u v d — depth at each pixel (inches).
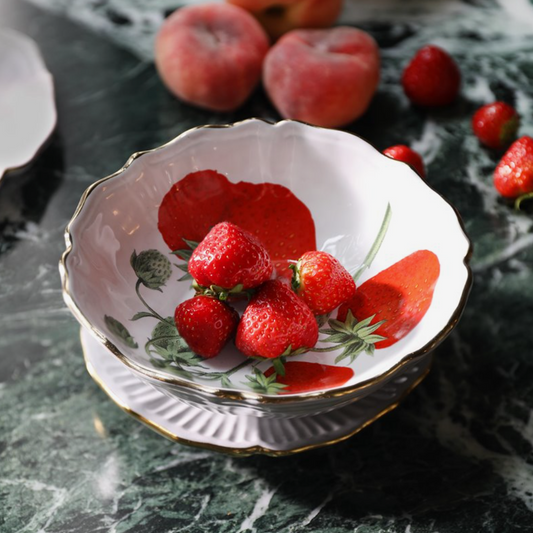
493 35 27.9
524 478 19.6
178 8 28.8
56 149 25.2
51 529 19.2
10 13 28.6
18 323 21.8
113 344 18.3
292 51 24.8
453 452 19.9
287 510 19.3
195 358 19.7
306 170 21.4
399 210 20.8
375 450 20.0
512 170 23.4
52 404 20.7
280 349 19.2
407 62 27.2
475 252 22.9
